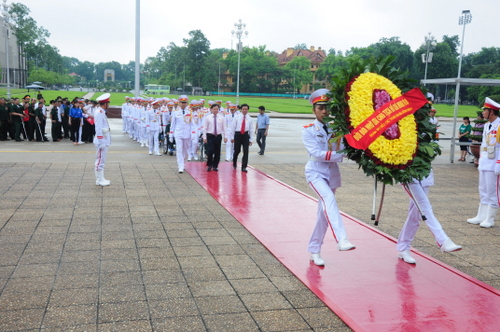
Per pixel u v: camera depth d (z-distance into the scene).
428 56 46.41
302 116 43.09
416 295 4.34
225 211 7.55
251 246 5.77
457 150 19.95
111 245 5.63
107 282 4.50
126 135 21.36
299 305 4.10
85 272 4.74
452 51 118.44
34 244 5.59
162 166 12.19
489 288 4.54
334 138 4.47
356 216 7.52
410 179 4.45
